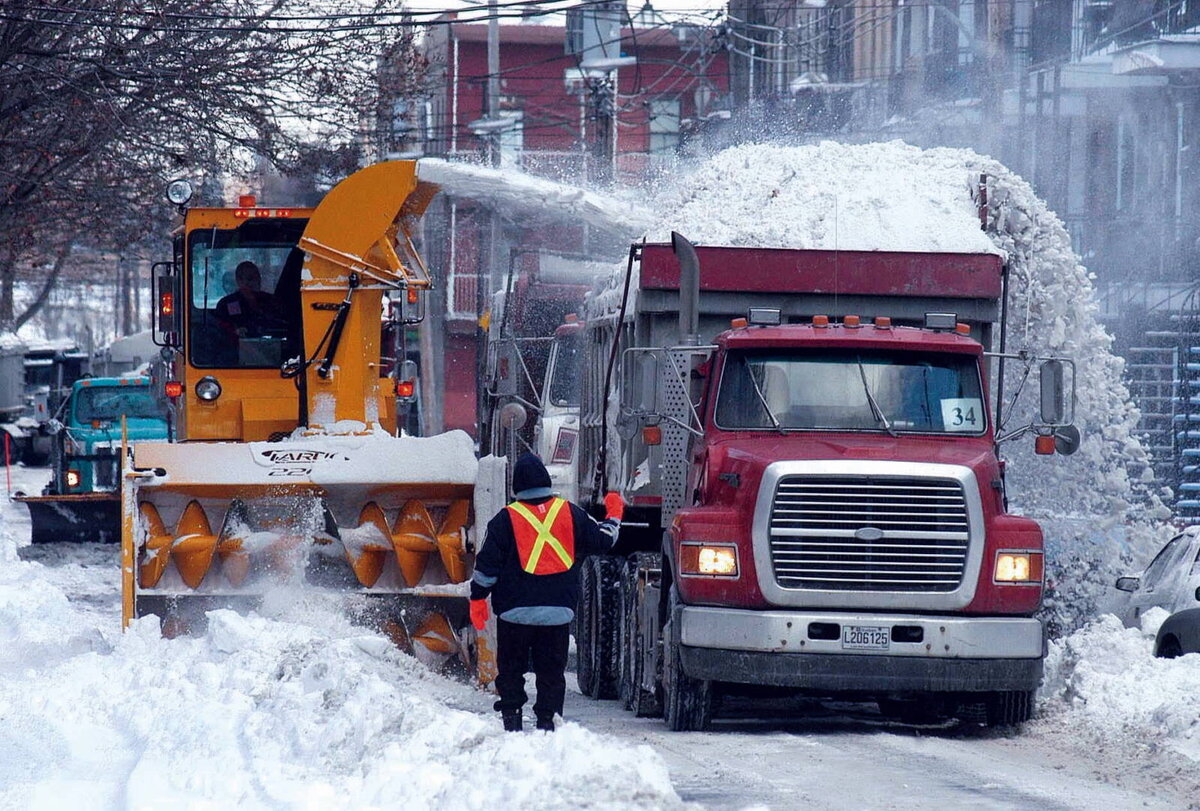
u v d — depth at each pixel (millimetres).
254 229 53156
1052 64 111188
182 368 53125
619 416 42344
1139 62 105625
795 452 39031
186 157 91562
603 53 175375
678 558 38906
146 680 39594
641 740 37750
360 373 48750
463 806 24969
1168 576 52188
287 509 44562
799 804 28688
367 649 41281
